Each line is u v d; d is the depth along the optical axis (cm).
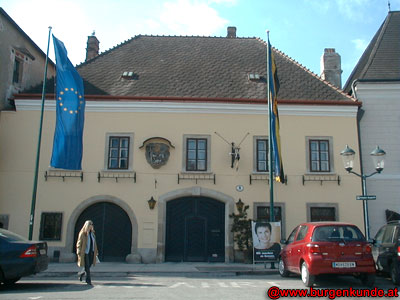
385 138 1845
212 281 1162
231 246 1727
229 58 2177
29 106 1806
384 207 1780
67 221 1722
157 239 1711
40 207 1728
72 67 1595
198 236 1758
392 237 1077
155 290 959
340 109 1841
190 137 1795
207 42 2330
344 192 1777
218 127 1809
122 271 1401
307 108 1834
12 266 958
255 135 1809
